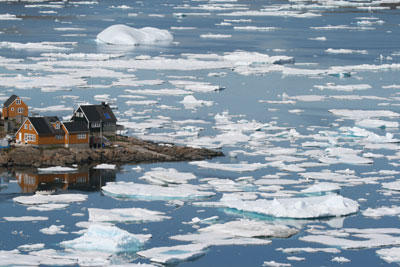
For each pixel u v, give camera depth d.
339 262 157.50
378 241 169.00
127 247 162.25
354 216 187.50
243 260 157.88
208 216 185.62
